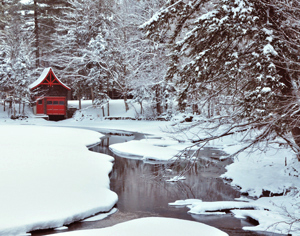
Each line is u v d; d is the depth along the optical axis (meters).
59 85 51.88
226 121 11.62
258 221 10.89
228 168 18.28
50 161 18.28
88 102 58.50
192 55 12.41
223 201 12.95
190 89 12.25
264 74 10.40
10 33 56.66
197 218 11.38
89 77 49.69
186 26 12.45
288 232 9.58
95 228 10.38
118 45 43.75
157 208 12.41
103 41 47.97
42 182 14.09
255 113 10.27
